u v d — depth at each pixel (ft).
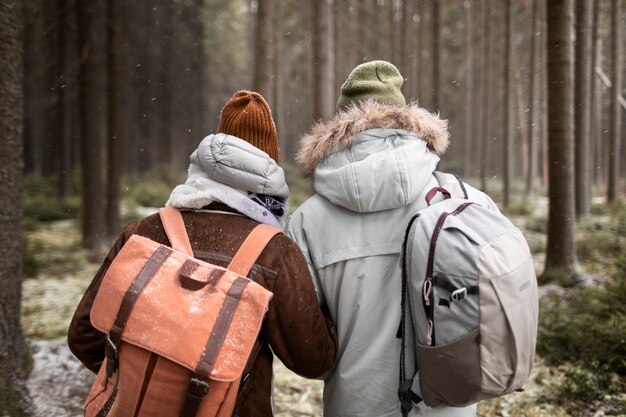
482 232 4.72
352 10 72.69
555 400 12.32
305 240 5.59
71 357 14.47
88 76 34.78
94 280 5.11
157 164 96.89
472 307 4.47
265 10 32.73
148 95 85.92
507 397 12.53
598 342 14.43
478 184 92.84
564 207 23.41
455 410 5.23
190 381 4.21
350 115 5.43
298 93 154.51
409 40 93.04
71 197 64.13
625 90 94.99
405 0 74.23
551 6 22.68
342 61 102.63
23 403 11.34
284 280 4.82
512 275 4.51
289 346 5.00
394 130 5.40
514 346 4.52
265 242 4.86
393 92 5.80
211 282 4.50
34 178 73.67
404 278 5.07
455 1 97.25
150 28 64.69
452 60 124.88
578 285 22.48
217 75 126.41
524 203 63.72
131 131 90.74
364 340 5.31
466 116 99.30
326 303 5.71
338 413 5.47
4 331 11.40
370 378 5.26
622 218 41.27
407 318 5.16
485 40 86.02
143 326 4.32
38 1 39.50
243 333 4.35
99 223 34.22
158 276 4.50
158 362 4.29
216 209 5.14
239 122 5.37
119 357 4.42
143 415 4.33
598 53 61.21
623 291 18.30
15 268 11.74
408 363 5.17
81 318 4.98
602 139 124.67
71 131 72.84
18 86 11.55
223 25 111.86
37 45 50.39
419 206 5.36
